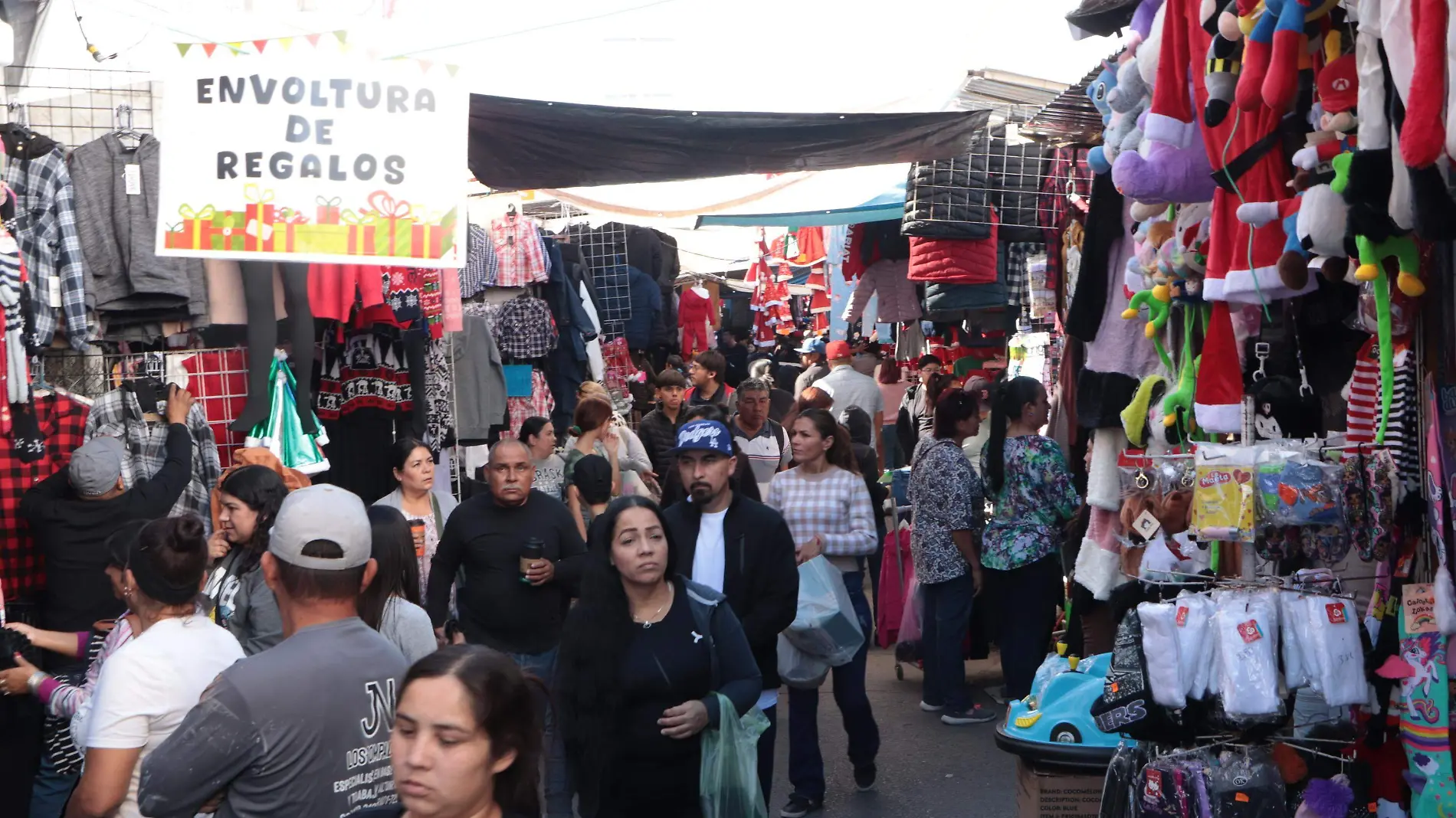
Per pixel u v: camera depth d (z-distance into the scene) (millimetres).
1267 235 4180
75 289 6238
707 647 4281
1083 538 7609
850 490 6961
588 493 7641
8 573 6039
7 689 4871
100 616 5801
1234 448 4047
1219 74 4031
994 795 6590
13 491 6031
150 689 3385
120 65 6309
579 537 6320
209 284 6809
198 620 3609
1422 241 3691
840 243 14336
